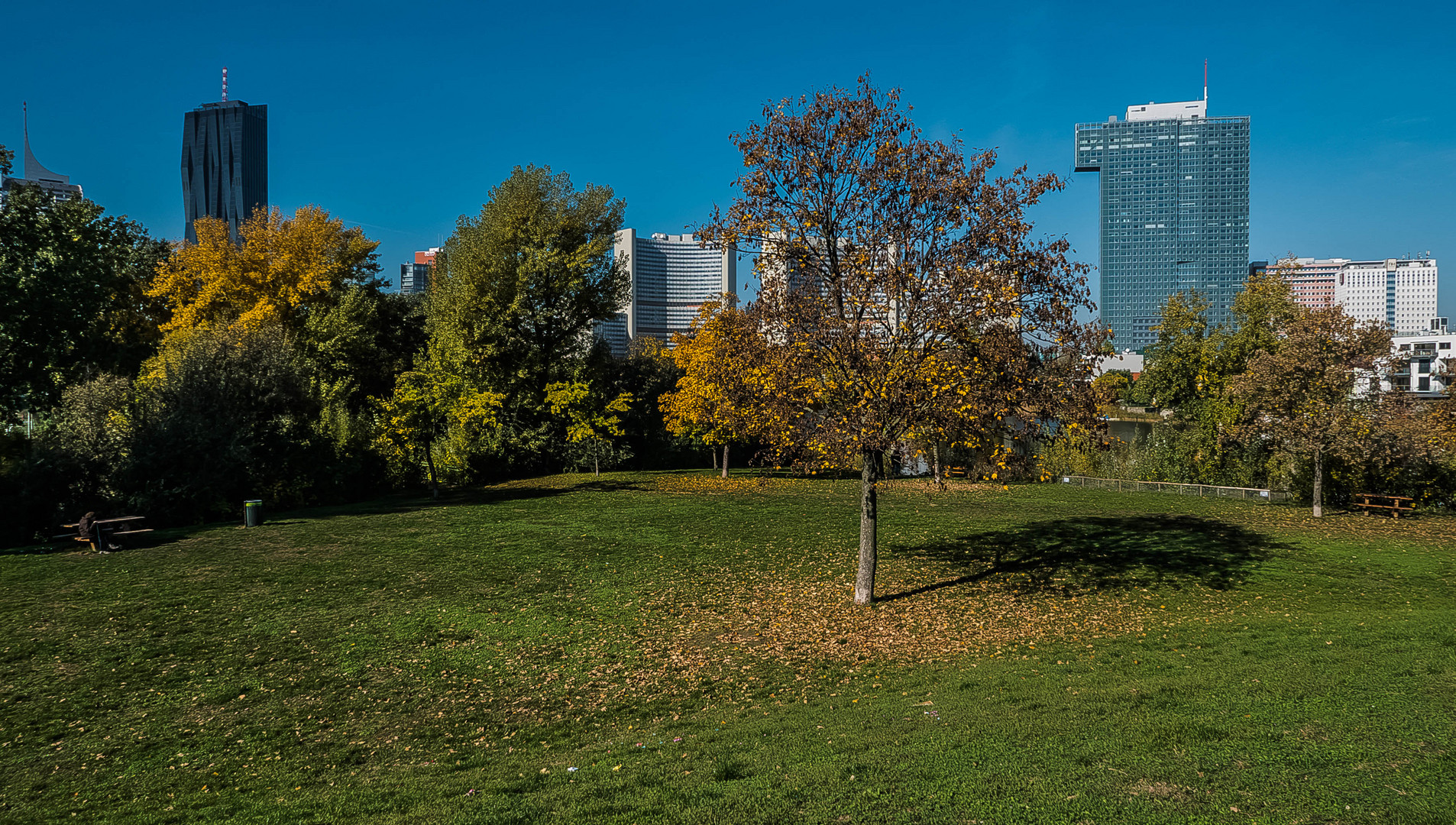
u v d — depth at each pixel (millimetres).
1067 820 5668
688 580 17453
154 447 24812
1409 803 5449
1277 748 6734
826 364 14344
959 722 8531
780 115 14625
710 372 15938
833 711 9617
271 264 43625
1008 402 13438
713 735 8930
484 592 16328
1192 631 12867
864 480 15344
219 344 29922
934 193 13758
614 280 45969
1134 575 17406
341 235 46844
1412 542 21297
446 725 9875
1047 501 30984
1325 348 25438
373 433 35406
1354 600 14953
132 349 35031
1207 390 44844
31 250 22891
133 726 9797
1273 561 18844
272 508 28891
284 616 14438
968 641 12867
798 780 6957
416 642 13062
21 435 24547
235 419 27547
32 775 8422
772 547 21172
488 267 42750
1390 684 8523
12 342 22438
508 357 43812
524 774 8047
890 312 14570
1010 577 17438
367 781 8102
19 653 12328
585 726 9773
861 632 13547
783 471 44719
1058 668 10938
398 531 23781
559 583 17156
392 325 54156
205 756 8953
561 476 43969
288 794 7840
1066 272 13812
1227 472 34688
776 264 14969
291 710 10367
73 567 18359
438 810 6996
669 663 12117
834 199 14586
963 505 29828
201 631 13555
